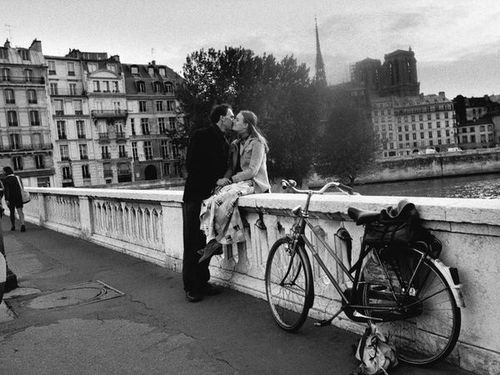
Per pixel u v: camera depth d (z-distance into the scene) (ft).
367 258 11.38
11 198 43.52
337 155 234.17
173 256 21.86
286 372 10.59
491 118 542.57
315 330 12.82
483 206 8.94
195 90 205.05
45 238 37.24
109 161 262.06
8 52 234.38
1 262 13.85
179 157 273.33
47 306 17.37
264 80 196.75
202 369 11.12
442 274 9.42
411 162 292.20
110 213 30.12
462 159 295.07
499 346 9.21
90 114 256.73
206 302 16.30
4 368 11.98
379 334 10.34
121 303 17.11
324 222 13.10
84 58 257.14
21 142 236.02
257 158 16.55
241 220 16.25
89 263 25.31
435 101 503.20
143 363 11.73
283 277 13.67
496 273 9.09
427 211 9.93
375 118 494.59
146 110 273.75
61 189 40.06
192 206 16.80
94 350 12.78
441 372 9.87
